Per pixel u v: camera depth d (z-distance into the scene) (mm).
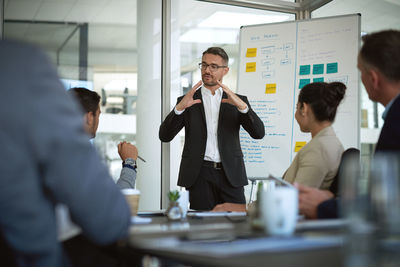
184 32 4133
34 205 932
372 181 906
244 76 3734
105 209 977
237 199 3145
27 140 907
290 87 3588
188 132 3248
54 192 940
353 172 909
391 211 888
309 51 3576
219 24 4230
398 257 804
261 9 4336
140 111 4020
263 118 3623
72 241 1295
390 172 895
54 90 940
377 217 890
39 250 949
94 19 3912
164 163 4027
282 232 1028
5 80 917
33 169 927
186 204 1608
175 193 1562
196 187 3150
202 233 1138
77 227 1077
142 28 4031
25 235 936
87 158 957
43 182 944
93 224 969
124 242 1092
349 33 3463
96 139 3908
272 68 3664
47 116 910
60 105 933
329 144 1768
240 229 1177
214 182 3131
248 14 4309
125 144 2156
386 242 880
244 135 3646
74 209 950
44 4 3771
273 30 3719
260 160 3592
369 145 3637
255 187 3877
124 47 3988
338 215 1271
